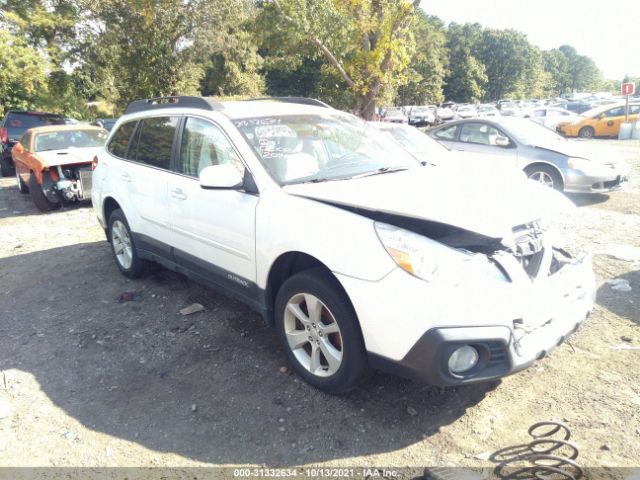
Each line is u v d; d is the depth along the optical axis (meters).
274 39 15.20
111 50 23.25
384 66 15.47
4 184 13.12
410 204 2.97
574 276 3.21
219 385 3.44
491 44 93.38
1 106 25.42
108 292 5.14
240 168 3.69
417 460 2.69
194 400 3.29
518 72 94.62
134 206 4.88
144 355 3.88
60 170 8.93
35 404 3.32
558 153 8.55
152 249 4.81
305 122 4.16
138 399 3.34
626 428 2.84
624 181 8.73
